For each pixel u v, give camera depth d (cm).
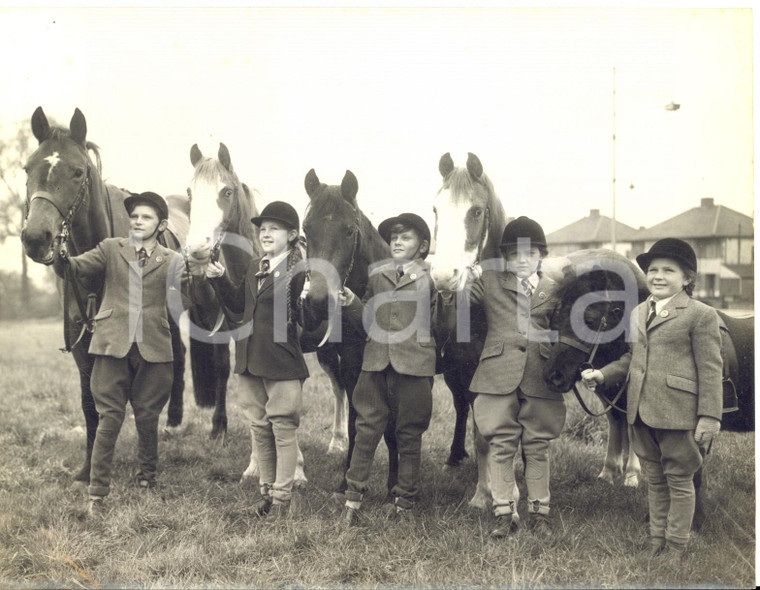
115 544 354
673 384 315
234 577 321
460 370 384
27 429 551
